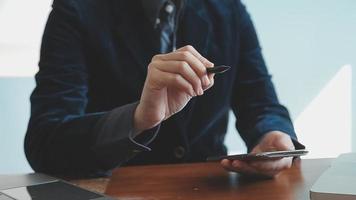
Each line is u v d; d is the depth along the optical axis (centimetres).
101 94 90
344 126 185
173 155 90
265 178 66
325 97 183
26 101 159
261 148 81
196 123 92
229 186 61
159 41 91
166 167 77
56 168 71
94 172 70
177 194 58
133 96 89
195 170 73
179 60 61
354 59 182
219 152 97
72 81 82
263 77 103
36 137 74
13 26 155
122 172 73
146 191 60
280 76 179
